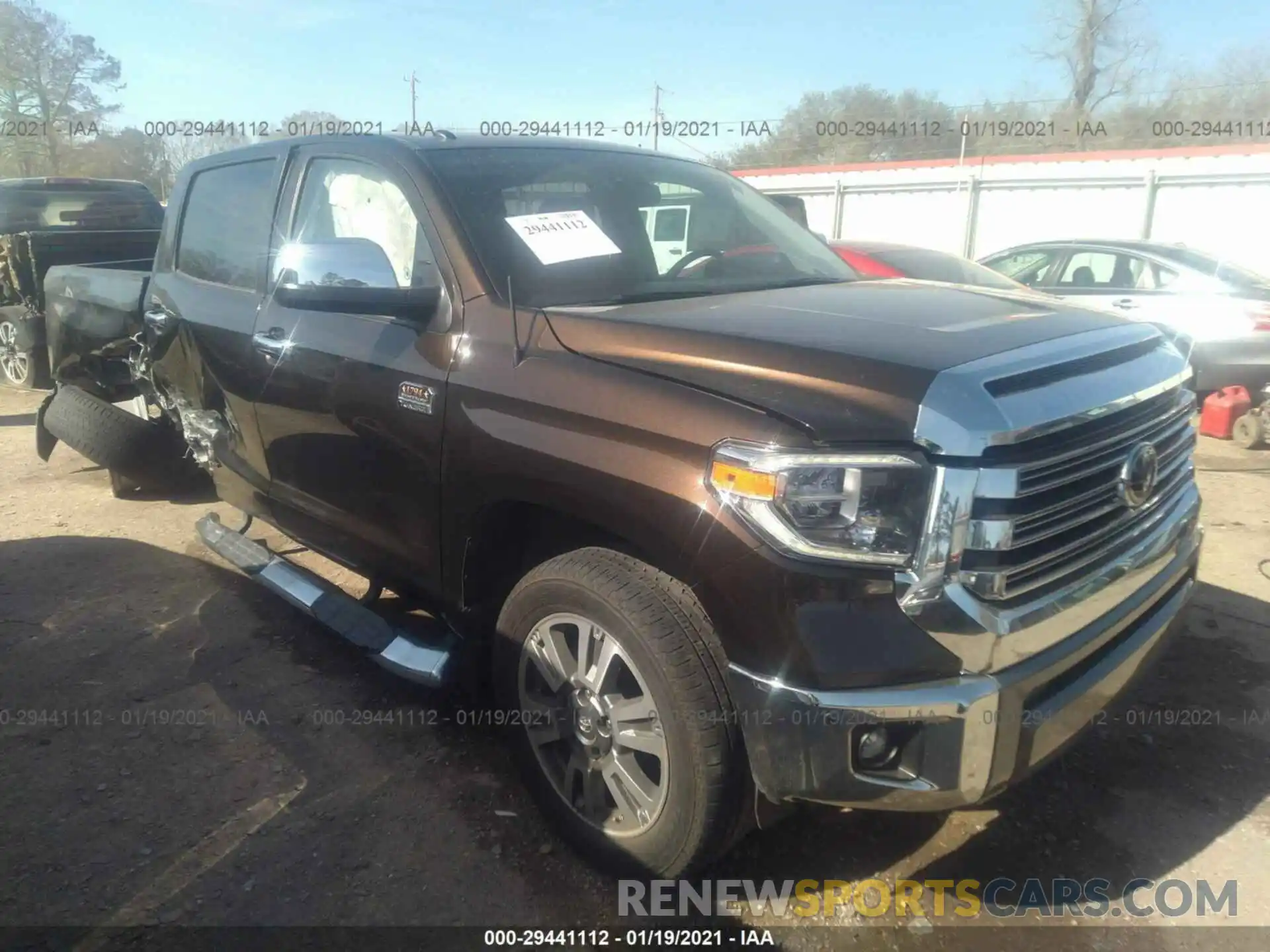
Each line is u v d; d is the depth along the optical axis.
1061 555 2.31
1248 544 5.20
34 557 4.95
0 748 3.28
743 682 2.21
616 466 2.38
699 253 3.39
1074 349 2.42
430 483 2.95
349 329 3.25
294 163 3.75
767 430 2.17
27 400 8.79
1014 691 2.17
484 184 3.17
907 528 2.10
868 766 2.20
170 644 4.02
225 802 3.01
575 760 2.70
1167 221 15.54
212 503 5.82
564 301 2.90
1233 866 2.75
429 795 3.04
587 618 2.53
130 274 5.08
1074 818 2.95
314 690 3.67
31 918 2.52
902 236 18.80
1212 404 7.81
